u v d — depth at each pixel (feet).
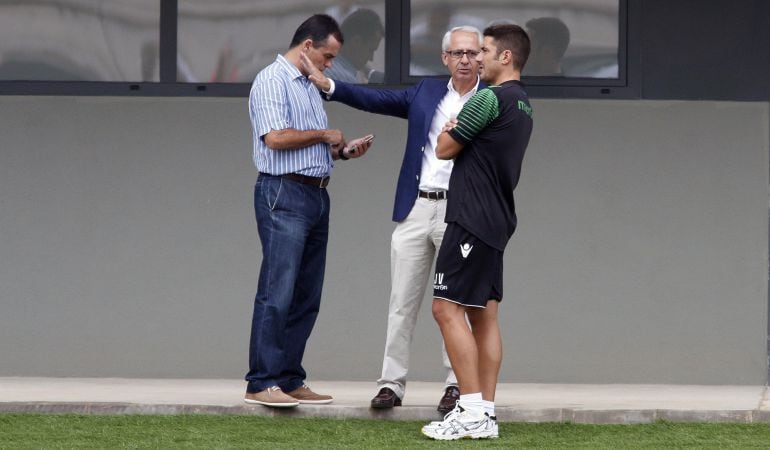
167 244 88.17
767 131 86.74
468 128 66.23
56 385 84.38
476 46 72.79
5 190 88.58
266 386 73.41
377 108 75.36
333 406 74.02
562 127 87.25
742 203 86.84
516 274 87.25
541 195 87.30
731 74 87.10
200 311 88.22
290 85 73.61
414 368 87.66
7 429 69.41
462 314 68.08
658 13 87.35
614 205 87.04
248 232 88.12
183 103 88.33
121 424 70.90
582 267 87.20
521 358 87.35
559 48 88.07
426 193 73.77
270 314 73.15
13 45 89.56
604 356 87.20
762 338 86.74
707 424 72.74
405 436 68.28
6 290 88.58
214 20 89.30
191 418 72.79
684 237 86.94
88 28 89.51
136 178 88.28
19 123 88.63
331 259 87.81
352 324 87.92
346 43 88.99
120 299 88.38
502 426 71.82
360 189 87.71
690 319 86.99
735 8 86.99
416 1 88.79
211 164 88.17
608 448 65.41
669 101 87.20
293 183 73.10
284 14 89.25
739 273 86.79
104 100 88.53
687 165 87.04
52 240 88.48
